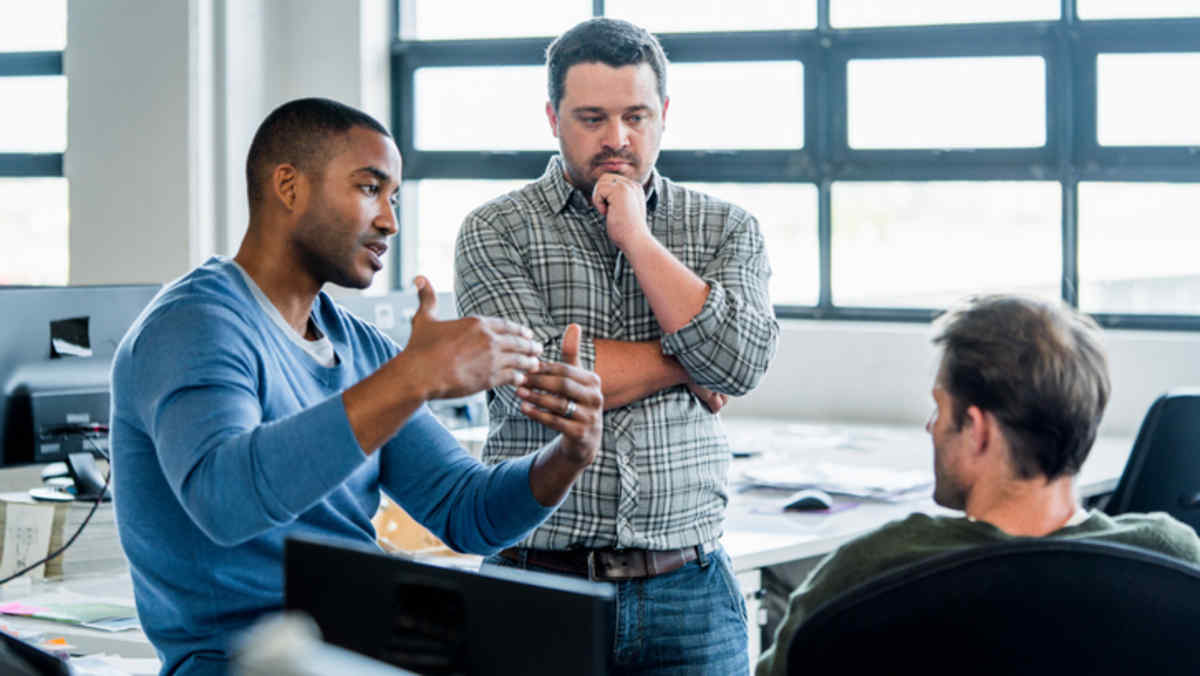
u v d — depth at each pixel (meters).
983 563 1.18
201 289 1.61
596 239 2.07
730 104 5.26
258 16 5.59
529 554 1.98
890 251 5.08
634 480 1.94
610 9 5.42
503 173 5.60
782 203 5.22
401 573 1.12
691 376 1.97
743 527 2.81
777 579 2.96
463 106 5.66
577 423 1.67
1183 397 2.87
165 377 1.51
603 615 1.02
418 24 5.74
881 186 5.07
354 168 1.66
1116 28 4.71
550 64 2.07
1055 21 4.78
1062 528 1.39
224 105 5.46
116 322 2.72
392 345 1.89
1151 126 4.70
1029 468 1.37
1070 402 1.35
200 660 1.61
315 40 5.63
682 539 1.98
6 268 5.98
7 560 2.56
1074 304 4.82
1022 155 4.86
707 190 5.32
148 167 5.49
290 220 1.67
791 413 4.99
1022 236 4.89
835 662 1.23
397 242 5.79
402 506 1.87
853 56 5.07
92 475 2.67
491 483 1.77
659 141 2.07
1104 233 4.78
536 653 1.05
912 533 1.42
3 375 2.54
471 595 1.09
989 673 1.19
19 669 1.26
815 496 3.00
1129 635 1.16
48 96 5.91
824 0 5.10
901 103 5.02
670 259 1.98
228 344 1.55
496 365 1.46
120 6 5.50
